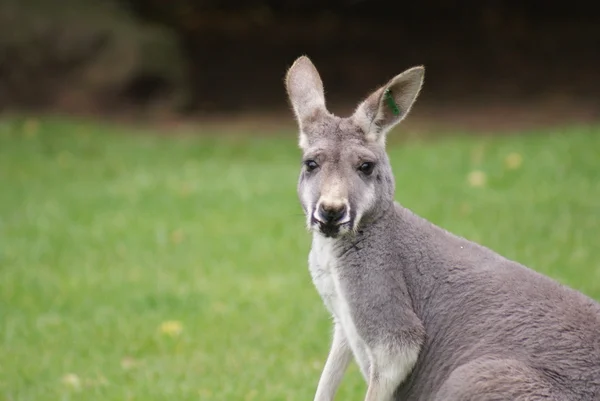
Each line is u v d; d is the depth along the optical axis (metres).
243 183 19.61
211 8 40.28
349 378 10.62
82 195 19.14
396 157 21.08
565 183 17.89
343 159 7.68
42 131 24.25
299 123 8.16
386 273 7.61
